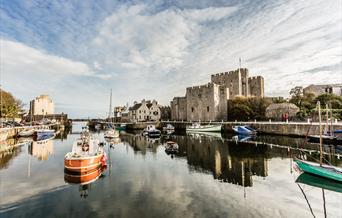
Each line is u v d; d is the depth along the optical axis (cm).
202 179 1333
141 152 2431
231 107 5706
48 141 3484
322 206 919
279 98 5956
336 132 2744
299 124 3509
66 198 1009
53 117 8775
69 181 1274
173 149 2481
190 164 1773
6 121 5416
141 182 1270
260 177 1365
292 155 2062
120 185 1209
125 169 1606
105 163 1680
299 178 1330
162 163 1827
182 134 4662
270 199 997
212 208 897
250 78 6656
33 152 2359
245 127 4178
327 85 6850
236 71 6456
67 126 8269
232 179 1330
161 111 8531
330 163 1619
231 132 4691
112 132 4197
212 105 5762
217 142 3130
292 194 1062
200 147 2689
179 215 829
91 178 1351
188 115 6444
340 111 4012
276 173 1454
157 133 4328
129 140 3691
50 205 928
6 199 996
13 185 1198
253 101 5416
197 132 5056
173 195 1050
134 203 948
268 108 4891
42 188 1152
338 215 838
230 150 2425
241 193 1078
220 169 1586
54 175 1405
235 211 870
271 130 3975
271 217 819
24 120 7200
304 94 5788
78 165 1338
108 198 1009
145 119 8069
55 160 1909
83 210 876
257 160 1880
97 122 9325
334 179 1195
